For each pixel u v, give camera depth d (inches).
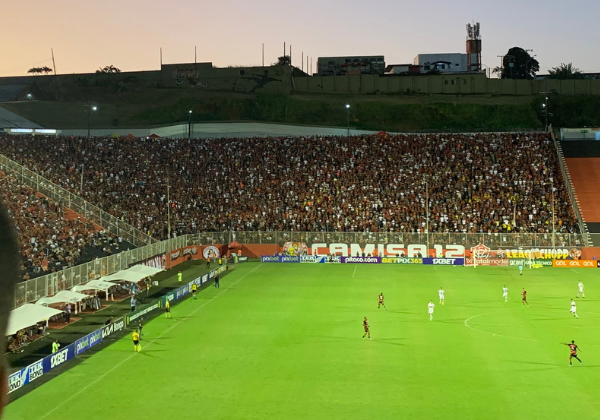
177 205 3934.5
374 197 4020.7
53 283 2218.3
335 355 1750.7
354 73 6643.7
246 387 1483.8
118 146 4315.9
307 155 4404.5
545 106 5438.0
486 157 4281.5
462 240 3641.7
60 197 3270.2
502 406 1346.0
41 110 5457.7
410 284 2945.4
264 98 5949.8
